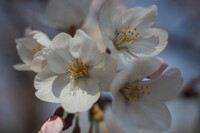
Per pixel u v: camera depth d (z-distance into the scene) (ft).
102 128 0.77
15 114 1.81
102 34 0.68
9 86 1.79
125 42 0.71
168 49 1.26
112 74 0.67
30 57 0.79
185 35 1.29
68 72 0.69
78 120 0.73
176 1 1.36
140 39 0.72
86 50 0.68
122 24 0.72
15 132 1.77
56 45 0.68
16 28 1.34
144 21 0.72
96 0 0.92
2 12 1.29
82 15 0.85
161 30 0.72
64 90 0.68
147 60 0.65
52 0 0.84
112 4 0.69
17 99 1.73
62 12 0.84
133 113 0.69
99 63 0.68
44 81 0.68
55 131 0.68
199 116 1.02
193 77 0.99
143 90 0.70
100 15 0.69
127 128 0.67
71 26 0.85
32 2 1.21
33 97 1.51
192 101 1.00
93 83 0.68
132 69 0.66
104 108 0.81
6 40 1.45
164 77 0.69
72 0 0.84
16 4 1.25
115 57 0.66
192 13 1.34
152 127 0.69
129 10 0.71
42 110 1.52
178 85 0.69
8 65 1.53
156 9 0.72
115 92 0.66
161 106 0.70
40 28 1.25
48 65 0.68
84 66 0.69
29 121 1.51
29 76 1.52
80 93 0.68
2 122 1.85
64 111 0.71
